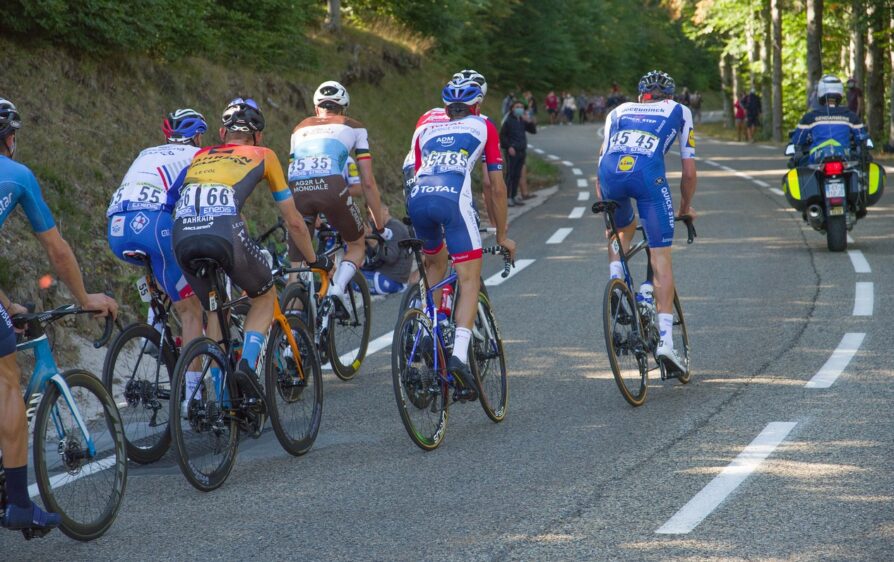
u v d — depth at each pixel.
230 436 7.56
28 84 17.06
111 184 15.84
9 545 6.41
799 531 5.86
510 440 8.18
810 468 7.00
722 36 81.75
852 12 44.66
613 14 117.81
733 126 84.00
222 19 26.91
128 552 6.18
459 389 8.32
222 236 7.42
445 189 8.41
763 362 10.22
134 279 13.24
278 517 6.64
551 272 16.48
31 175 5.98
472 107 8.80
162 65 21.80
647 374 9.42
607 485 6.89
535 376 10.26
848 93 37.31
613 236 9.36
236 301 7.98
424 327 8.14
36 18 17.77
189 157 8.50
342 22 44.75
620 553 5.67
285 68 29.19
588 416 8.77
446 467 7.55
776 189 27.94
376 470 7.59
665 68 132.12
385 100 38.19
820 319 11.96
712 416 8.48
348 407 9.55
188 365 7.20
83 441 6.39
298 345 8.29
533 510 6.46
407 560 5.75
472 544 5.93
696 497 6.54
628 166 9.27
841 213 16.50
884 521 5.95
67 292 11.93
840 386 9.13
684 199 9.64
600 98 97.38
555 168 38.09
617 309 9.01
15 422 5.82
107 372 7.92
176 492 7.36
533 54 87.31
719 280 14.89
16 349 5.99
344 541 6.12
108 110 18.47
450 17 50.78
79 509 6.33
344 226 10.75
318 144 10.57
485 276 16.45
